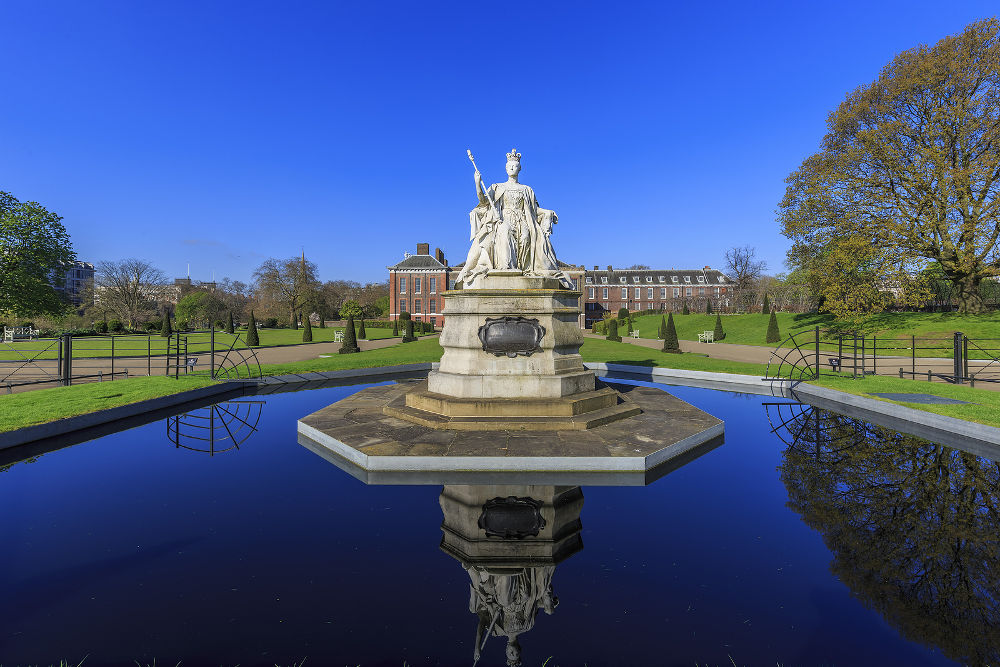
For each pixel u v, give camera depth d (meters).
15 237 32.44
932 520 5.12
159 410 11.61
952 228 27.22
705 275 80.31
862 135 28.19
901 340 28.58
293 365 19.45
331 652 3.06
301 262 68.88
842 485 6.24
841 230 30.70
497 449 7.04
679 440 7.61
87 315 53.75
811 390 13.78
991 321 27.25
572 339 9.48
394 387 13.58
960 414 9.34
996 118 25.16
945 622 3.35
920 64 26.23
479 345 8.93
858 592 3.78
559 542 4.67
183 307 64.94
